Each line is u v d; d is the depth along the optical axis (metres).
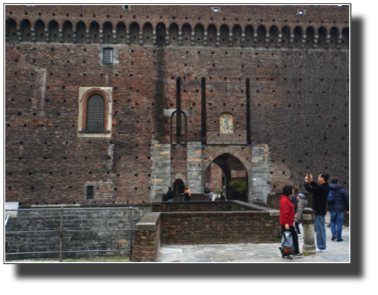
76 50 27.52
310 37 29.12
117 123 27.16
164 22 27.92
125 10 27.72
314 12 28.80
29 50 27.19
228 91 28.27
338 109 28.45
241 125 28.03
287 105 28.34
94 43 27.70
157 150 27.06
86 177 26.33
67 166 26.33
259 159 27.56
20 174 25.91
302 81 28.64
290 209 9.01
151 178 26.75
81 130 26.77
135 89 27.64
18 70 26.95
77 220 16.16
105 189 26.34
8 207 25.02
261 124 27.98
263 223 11.56
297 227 13.35
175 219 11.39
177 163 27.42
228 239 11.37
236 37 28.84
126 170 26.67
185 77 28.09
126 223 16.23
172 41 28.39
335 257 8.99
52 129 26.62
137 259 8.69
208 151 27.64
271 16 28.55
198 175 26.91
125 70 27.72
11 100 26.61
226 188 35.25
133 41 28.12
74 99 27.08
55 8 27.17
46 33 27.09
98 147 26.75
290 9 28.70
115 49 27.81
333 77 28.77
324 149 28.00
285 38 29.05
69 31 27.61
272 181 27.38
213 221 11.45
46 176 26.06
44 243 16.02
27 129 26.47
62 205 24.89
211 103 28.02
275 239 11.48
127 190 26.47
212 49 28.53
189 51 28.39
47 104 26.84
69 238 16.02
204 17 28.23
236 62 28.56
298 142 27.89
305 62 28.83
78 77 27.31
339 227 11.65
